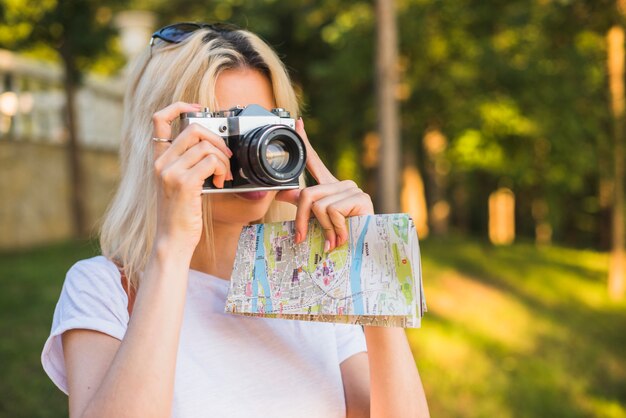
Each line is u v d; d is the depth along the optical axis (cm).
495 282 963
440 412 533
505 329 755
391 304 132
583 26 986
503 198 1573
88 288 143
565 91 1044
